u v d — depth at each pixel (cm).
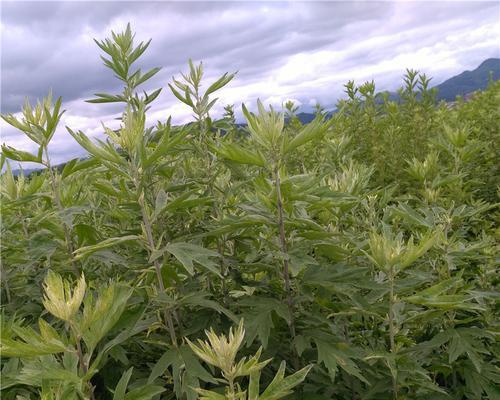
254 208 200
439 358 221
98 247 168
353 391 213
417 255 176
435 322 227
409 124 659
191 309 227
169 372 200
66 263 218
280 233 188
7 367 169
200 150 247
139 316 167
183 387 158
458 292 221
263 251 236
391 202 490
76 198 234
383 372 200
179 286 203
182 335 190
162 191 194
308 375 207
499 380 202
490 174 511
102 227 279
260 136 181
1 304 254
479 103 733
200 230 230
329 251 202
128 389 202
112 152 175
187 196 175
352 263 241
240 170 242
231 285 232
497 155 541
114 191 185
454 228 330
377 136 652
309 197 183
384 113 764
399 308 195
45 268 237
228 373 132
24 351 130
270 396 131
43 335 135
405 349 188
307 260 178
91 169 237
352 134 639
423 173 332
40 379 139
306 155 570
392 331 184
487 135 576
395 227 303
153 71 275
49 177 229
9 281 262
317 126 176
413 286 190
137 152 182
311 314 195
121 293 148
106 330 145
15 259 231
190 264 157
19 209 262
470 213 253
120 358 192
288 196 184
